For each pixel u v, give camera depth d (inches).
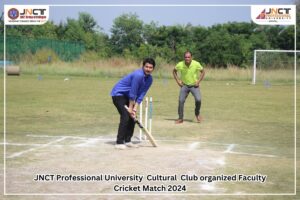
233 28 2075.5
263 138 385.4
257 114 564.1
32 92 831.1
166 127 440.8
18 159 289.0
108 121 478.3
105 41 2030.0
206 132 414.0
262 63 1457.9
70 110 570.9
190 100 749.9
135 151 317.1
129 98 326.3
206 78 1450.5
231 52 1756.9
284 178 251.4
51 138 369.7
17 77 1289.4
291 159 300.7
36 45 1635.1
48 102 663.1
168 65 1560.0
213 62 1760.6
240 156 307.6
